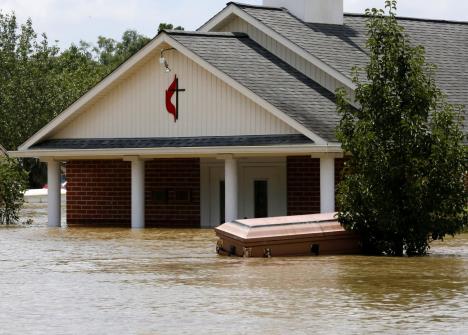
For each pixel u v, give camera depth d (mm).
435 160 29469
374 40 30328
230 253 30000
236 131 38844
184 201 42969
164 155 39719
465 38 47531
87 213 44844
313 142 36312
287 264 27797
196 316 19719
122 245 33688
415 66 30031
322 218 30484
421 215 29672
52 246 33500
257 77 39281
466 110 41000
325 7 43625
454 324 18859
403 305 20875
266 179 41281
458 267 26984
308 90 39469
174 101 40219
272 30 41344
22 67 82438
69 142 42188
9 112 81062
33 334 18234
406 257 29641
